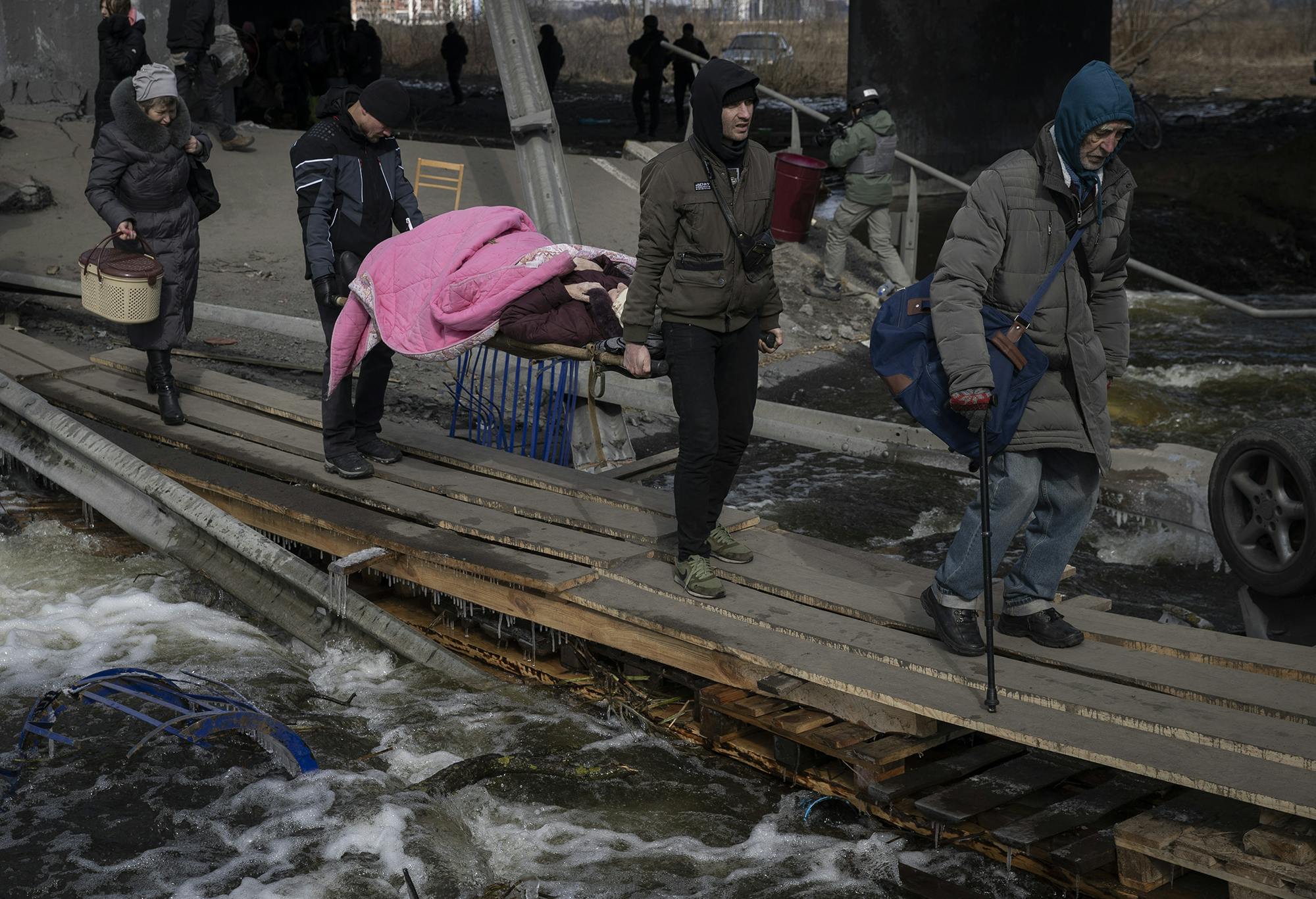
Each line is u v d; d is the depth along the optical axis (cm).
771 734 420
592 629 448
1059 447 349
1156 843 311
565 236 995
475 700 464
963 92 1880
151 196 610
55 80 1447
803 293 1177
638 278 401
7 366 749
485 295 478
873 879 350
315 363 872
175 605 530
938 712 351
